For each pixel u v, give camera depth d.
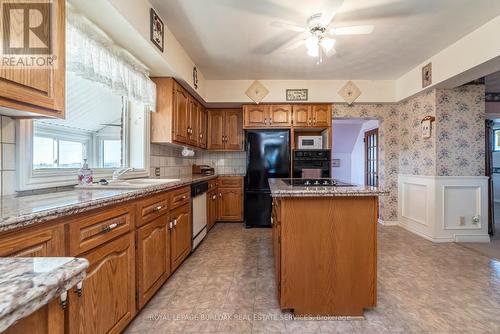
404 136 4.08
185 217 2.62
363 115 4.23
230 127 4.54
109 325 1.34
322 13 2.01
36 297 0.43
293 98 4.10
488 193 3.76
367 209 1.73
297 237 1.73
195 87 3.41
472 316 1.72
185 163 4.26
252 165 4.18
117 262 1.42
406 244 3.28
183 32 2.55
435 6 2.16
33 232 0.92
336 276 1.73
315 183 2.30
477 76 2.88
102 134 2.30
